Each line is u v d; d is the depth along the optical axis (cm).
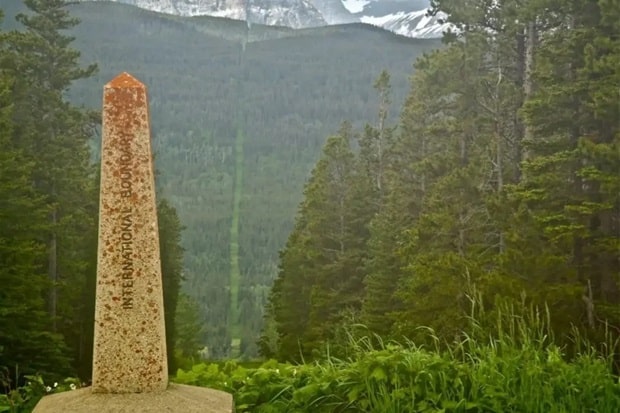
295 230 5519
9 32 3897
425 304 2045
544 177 2266
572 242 2128
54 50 3984
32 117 3866
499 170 3198
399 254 3022
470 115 3925
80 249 3978
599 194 2258
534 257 1841
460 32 4059
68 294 3469
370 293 3475
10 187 2748
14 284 2486
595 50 2323
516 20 3441
